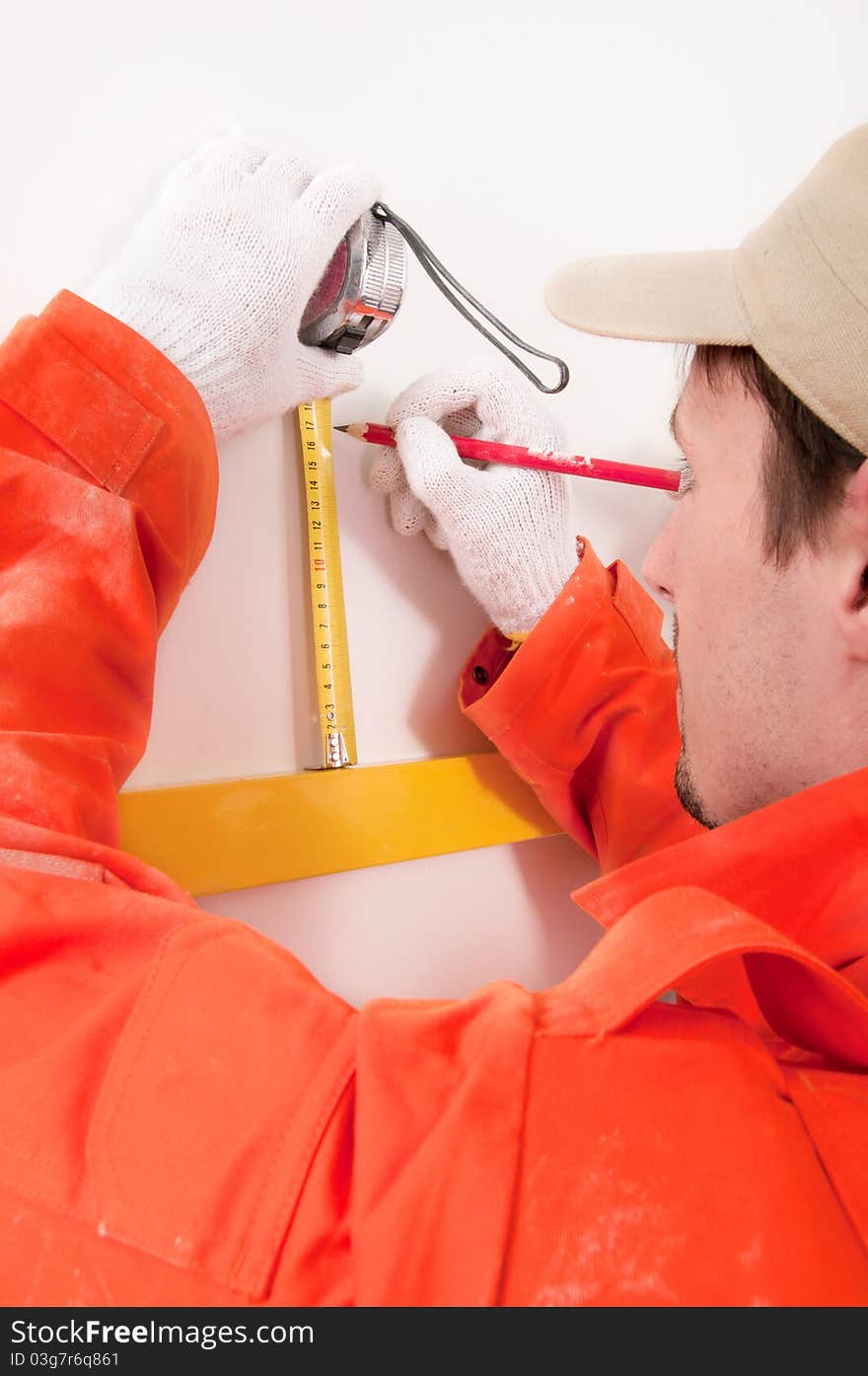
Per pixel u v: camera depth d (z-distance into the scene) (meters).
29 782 0.57
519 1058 0.44
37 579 0.64
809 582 0.56
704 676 0.64
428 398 0.94
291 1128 0.45
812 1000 0.52
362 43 1.00
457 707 1.09
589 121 1.18
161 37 0.89
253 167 0.84
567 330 1.17
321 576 0.96
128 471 0.69
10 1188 0.44
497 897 1.08
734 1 1.30
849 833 0.56
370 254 0.84
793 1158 0.43
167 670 0.89
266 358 0.81
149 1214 0.43
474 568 0.96
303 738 0.97
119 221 0.88
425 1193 0.41
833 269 0.51
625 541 1.24
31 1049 0.48
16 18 0.81
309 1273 0.42
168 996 0.48
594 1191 0.41
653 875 0.63
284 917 0.93
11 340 0.67
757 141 1.35
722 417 0.60
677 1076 0.45
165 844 0.84
